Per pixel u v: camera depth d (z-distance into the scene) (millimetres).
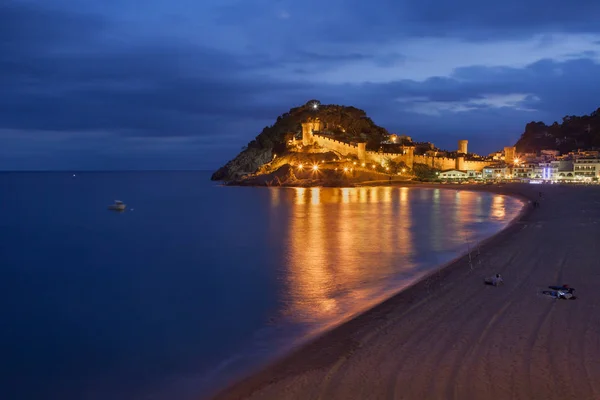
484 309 18250
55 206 96750
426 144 192875
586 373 12609
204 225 60188
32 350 17609
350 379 13078
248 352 16281
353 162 159750
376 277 27078
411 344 15227
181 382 14430
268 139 190375
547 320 16656
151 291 26016
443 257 32875
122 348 17531
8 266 34281
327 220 62469
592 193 89188
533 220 47719
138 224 62781
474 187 128250
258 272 30062
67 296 25375
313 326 18516
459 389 12055
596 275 22828
